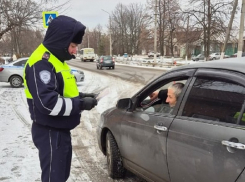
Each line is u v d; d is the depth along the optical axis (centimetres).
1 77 1280
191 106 237
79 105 212
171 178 247
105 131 381
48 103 197
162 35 4272
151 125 273
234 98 204
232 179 185
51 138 219
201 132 214
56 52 212
